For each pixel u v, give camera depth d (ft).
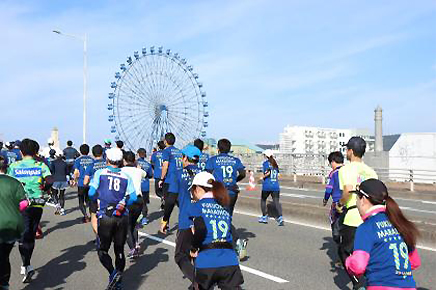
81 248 28.37
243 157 102.01
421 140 105.40
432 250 27.35
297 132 273.75
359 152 19.16
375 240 11.03
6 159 18.85
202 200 14.30
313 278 21.86
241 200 45.24
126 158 26.91
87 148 38.37
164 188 30.42
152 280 21.71
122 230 19.42
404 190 67.15
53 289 20.29
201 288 14.08
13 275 22.49
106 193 19.12
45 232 33.81
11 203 17.67
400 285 10.88
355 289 17.20
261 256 26.14
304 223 37.50
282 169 90.63
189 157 21.67
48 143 52.75
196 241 13.79
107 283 21.20
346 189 18.61
